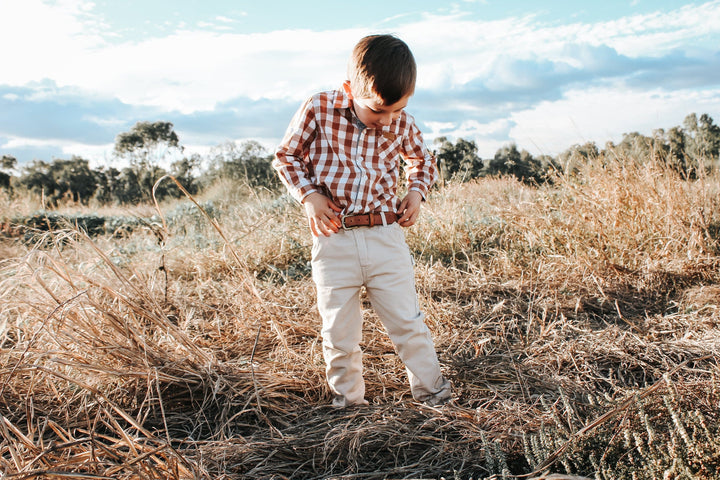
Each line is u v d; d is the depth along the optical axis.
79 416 1.97
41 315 2.24
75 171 26.91
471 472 1.57
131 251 4.89
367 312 3.06
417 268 3.76
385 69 1.72
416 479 1.52
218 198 8.84
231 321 3.02
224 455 1.67
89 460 1.40
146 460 1.46
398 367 2.39
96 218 7.99
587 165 4.40
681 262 3.47
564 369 2.33
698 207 3.85
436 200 5.31
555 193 4.55
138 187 21.02
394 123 2.04
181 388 2.14
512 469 1.57
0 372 1.81
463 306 3.15
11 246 4.97
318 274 1.99
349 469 1.63
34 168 26.88
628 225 3.83
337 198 1.93
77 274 2.46
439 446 1.69
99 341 2.16
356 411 1.97
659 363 2.32
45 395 2.10
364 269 1.93
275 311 2.98
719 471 1.18
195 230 5.94
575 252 3.68
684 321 2.74
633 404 1.50
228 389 2.11
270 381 2.19
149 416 2.02
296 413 2.02
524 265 3.80
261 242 4.60
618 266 3.45
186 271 4.17
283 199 6.08
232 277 3.88
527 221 4.17
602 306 3.12
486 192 6.04
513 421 1.76
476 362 2.39
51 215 7.77
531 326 2.85
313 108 1.94
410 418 1.88
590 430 1.44
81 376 2.10
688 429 1.42
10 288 2.40
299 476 1.64
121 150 27.41
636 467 1.28
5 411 1.97
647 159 4.31
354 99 1.86
